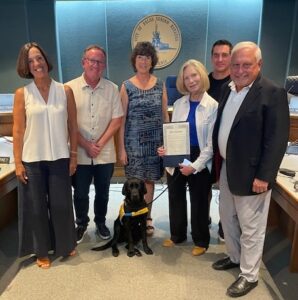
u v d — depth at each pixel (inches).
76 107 82.7
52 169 75.7
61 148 75.0
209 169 78.6
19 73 71.4
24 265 82.3
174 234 91.4
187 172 77.8
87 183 91.4
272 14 169.6
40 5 175.5
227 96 67.9
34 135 72.5
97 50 80.7
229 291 69.6
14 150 73.9
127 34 188.5
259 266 73.7
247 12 180.4
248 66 60.0
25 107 72.1
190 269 80.0
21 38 179.5
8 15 176.2
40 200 76.5
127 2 183.6
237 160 63.9
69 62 194.5
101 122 86.3
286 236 96.7
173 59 189.3
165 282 74.7
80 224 95.8
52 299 69.3
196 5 181.5
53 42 180.4
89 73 81.6
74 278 76.5
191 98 80.6
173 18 184.2
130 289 72.2
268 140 59.9
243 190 64.1
